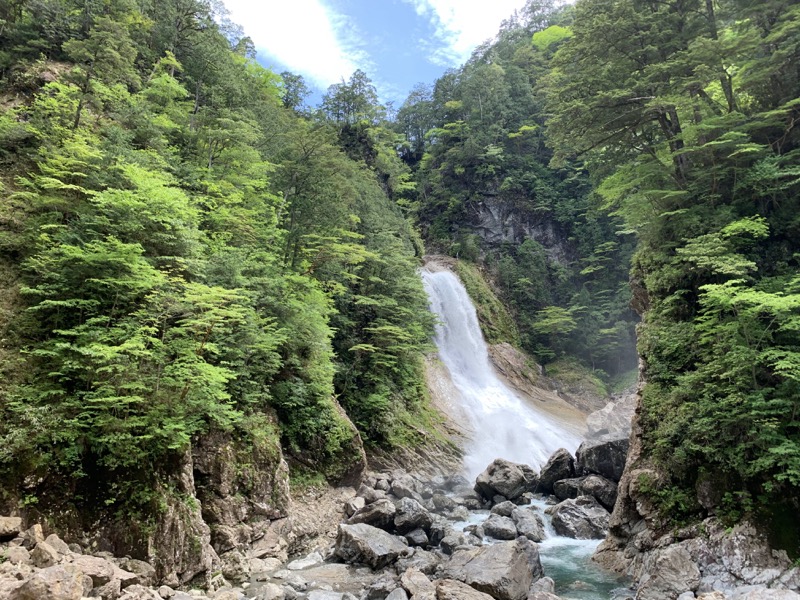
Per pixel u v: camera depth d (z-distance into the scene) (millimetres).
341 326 28188
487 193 61844
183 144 24016
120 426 10828
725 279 16047
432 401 34281
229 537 13094
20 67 19375
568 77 22969
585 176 57906
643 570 13234
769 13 18031
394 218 44594
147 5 27969
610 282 51188
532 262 55906
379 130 58250
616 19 20062
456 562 12953
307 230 25656
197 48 27969
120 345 11688
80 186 14219
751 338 13328
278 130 31578
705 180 18203
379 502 17188
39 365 11438
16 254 12977
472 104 68312
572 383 46344
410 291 31891
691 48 17234
